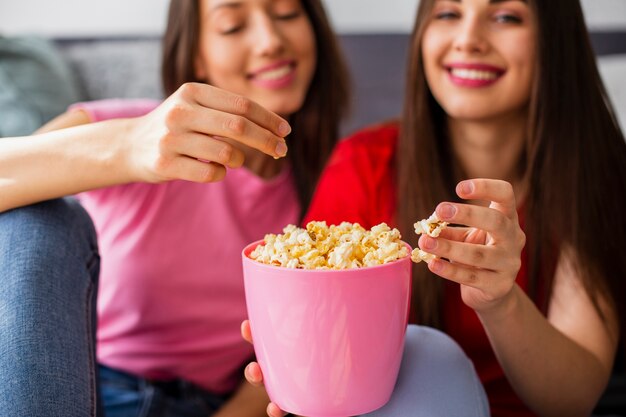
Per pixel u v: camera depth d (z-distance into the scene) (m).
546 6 1.12
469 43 1.11
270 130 0.78
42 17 2.12
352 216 1.24
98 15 2.13
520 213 1.19
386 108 2.05
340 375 0.69
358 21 2.16
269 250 0.70
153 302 1.31
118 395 1.26
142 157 0.81
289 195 1.45
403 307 0.70
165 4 2.13
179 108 0.75
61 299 0.85
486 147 1.24
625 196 1.18
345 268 0.67
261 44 1.30
